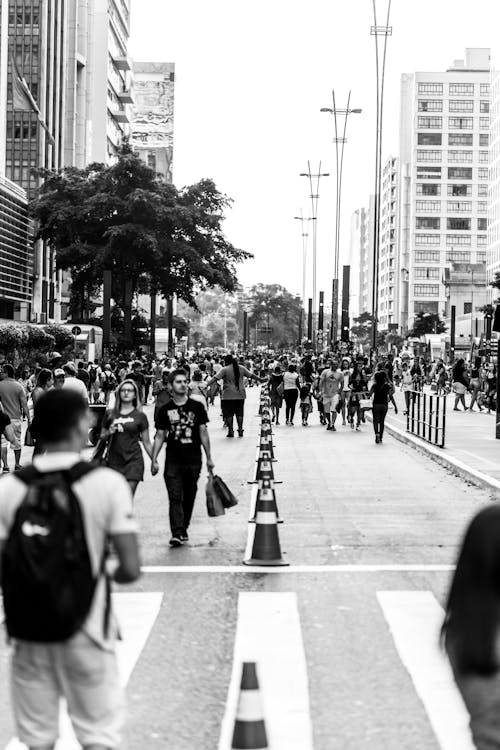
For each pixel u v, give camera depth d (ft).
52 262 427.33
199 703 29.53
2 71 391.86
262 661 33.55
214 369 220.43
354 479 84.38
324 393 139.74
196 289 356.79
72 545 17.97
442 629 15.10
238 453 106.01
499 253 604.08
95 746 18.89
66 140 486.38
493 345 239.30
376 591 43.98
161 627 38.11
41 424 19.80
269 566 49.26
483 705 14.49
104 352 224.33
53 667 18.83
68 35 484.33
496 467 88.22
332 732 27.02
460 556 14.84
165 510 67.46
